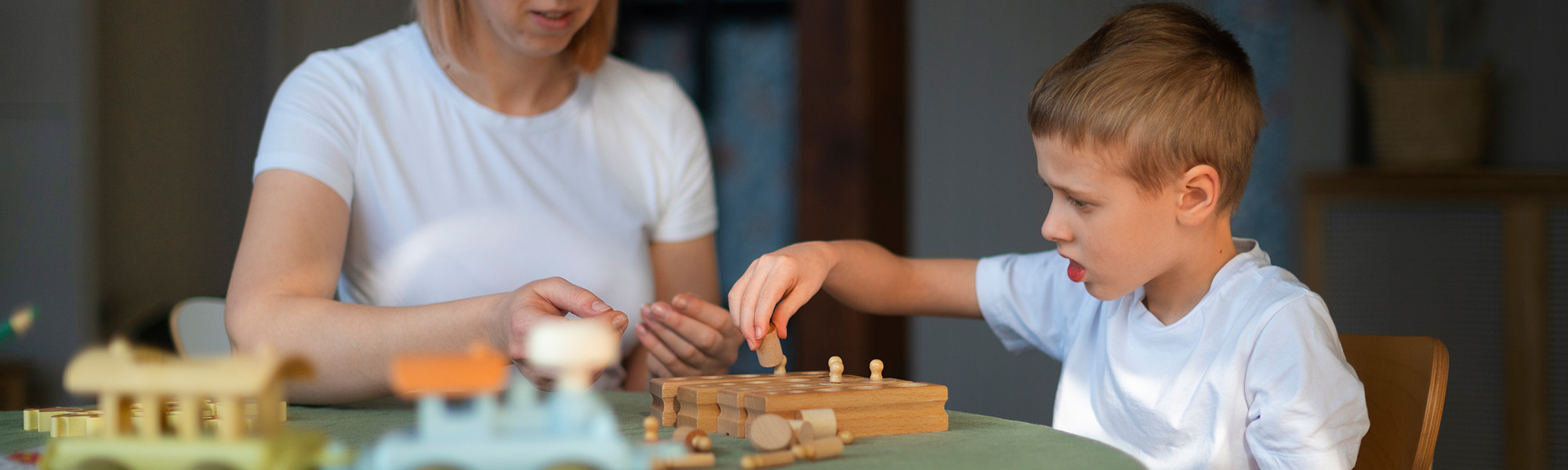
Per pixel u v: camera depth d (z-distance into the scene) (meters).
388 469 1.01
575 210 1.70
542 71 1.68
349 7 3.39
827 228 2.91
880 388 1.24
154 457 1.02
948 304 1.62
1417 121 3.00
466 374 1.00
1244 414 1.34
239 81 3.27
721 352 1.53
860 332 2.87
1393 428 1.35
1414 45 3.23
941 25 3.42
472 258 1.65
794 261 1.42
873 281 1.56
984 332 3.41
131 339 2.73
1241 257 1.41
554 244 1.67
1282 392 1.30
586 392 1.03
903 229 3.13
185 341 1.70
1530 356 2.82
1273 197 3.33
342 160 1.58
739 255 4.61
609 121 1.75
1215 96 1.35
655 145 1.78
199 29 3.10
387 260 1.64
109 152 2.80
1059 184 1.36
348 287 1.67
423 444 1.01
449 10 1.62
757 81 4.55
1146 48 1.36
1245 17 3.34
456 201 1.65
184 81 3.06
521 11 1.53
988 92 3.41
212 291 3.21
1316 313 1.34
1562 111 3.18
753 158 4.58
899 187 3.10
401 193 1.63
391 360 1.37
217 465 1.01
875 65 2.91
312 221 1.51
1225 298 1.38
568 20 1.55
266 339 1.40
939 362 3.43
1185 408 1.37
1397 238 2.90
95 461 1.02
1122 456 1.15
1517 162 3.21
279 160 1.54
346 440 1.22
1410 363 1.35
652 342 1.52
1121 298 1.47
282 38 3.33
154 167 2.96
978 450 1.17
